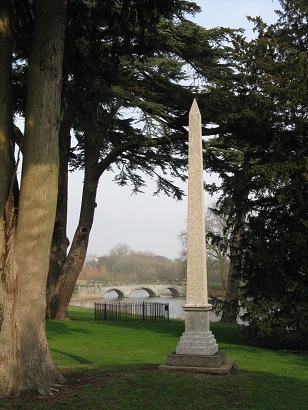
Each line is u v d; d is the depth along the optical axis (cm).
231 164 2352
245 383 940
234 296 3153
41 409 774
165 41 1848
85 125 1719
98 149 2316
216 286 5372
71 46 1307
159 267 12131
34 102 930
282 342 1945
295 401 868
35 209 900
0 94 930
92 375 1007
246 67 1848
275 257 1677
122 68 1977
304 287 1653
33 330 890
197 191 1150
